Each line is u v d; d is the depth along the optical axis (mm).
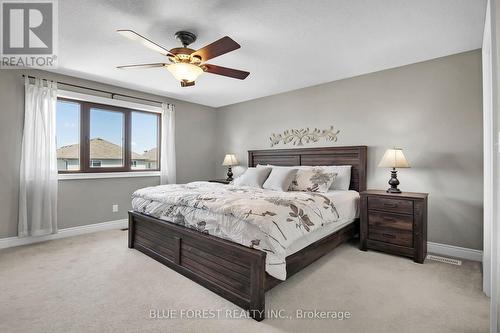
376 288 2191
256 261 1800
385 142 3404
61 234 3619
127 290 2148
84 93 3801
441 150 3002
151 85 4121
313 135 4109
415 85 3178
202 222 2268
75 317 1775
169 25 2322
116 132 4242
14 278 2344
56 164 3494
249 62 3176
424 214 2752
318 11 2111
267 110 4746
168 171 4723
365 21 2258
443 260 2795
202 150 5430
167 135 4723
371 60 3111
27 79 3289
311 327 1695
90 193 3908
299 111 4289
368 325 1709
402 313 1837
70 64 3238
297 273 2473
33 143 3311
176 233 2520
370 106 3535
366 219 3068
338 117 3838
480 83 2773
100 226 4000
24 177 3270
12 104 3238
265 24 2309
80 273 2455
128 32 1837
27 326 1673
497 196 1504
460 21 2248
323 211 2539
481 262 2744
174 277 2391
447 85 2967
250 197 2445
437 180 3025
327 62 3178
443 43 2668
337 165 3789
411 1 1974
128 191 4328
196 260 2314
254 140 4973
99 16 2184
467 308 1893
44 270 2518
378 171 3467
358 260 2795
